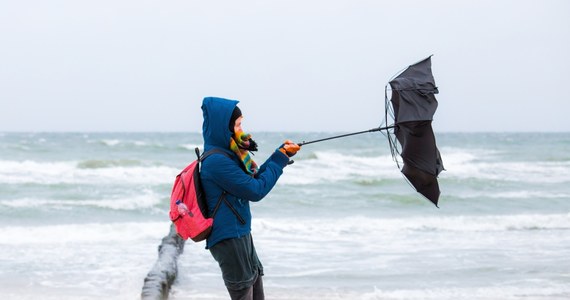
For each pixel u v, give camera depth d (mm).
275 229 14586
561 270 9992
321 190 23328
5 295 8344
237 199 4680
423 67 4930
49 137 83250
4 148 37938
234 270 4695
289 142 4832
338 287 8914
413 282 9258
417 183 4832
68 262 10617
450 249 12078
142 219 16453
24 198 19938
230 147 4664
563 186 26188
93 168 28625
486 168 34219
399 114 4691
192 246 12070
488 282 9219
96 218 16375
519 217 16297
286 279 9453
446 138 97000
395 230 14734
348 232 14375
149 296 7504
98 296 8328
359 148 50281
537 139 85875
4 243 12398
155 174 27281
